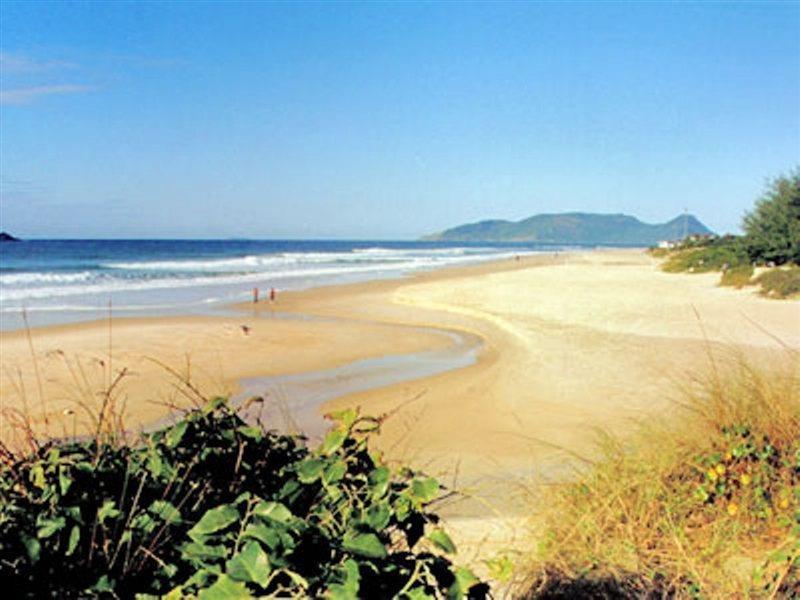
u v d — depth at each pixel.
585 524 3.98
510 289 31.53
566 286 32.25
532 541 4.18
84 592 1.69
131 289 34.72
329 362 16.34
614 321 20.27
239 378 14.46
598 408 10.74
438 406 11.54
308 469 1.96
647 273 41.62
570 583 3.63
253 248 132.50
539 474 5.63
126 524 1.82
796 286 24.58
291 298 30.81
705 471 4.30
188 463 2.04
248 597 1.55
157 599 1.72
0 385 12.65
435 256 93.25
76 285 36.72
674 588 3.54
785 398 4.93
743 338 16.48
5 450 2.01
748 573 3.64
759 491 4.11
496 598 3.60
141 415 10.66
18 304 27.61
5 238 167.00
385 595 1.73
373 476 1.94
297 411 11.80
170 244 158.00
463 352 17.67
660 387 11.64
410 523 1.94
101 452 2.04
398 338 19.88
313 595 1.61
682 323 19.25
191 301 29.30
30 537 1.65
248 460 2.13
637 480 4.30
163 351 17.20
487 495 5.65
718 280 33.25
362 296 31.64
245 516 1.79
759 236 35.19
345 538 1.72
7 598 1.62
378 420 2.18
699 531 3.96
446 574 1.81
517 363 14.99
